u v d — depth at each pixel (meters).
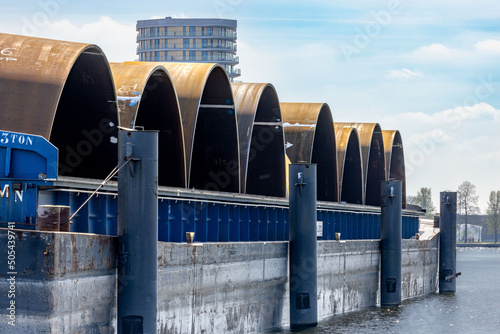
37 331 28.42
